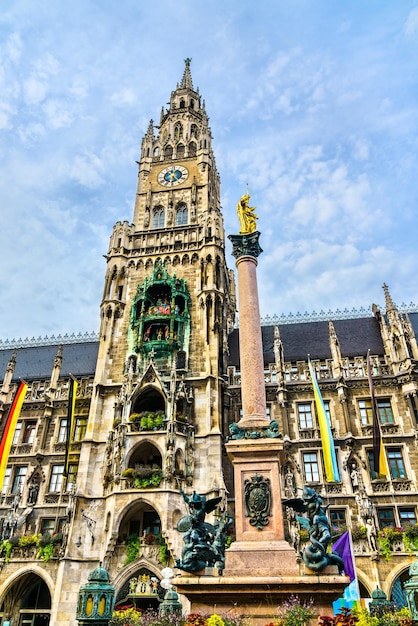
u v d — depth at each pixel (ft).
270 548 55.11
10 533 123.95
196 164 182.39
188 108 209.77
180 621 49.90
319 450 125.08
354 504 115.75
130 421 123.44
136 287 153.07
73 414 140.46
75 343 182.09
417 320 159.12
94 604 47.44
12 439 144.87
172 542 106.11
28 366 171.42
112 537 109.19
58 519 126.62
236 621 45.19
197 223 163.12
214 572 53.83
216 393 128.47
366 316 165.48
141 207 175.73
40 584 128.67
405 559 104.99
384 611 64.95
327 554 52.47
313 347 153.69
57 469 137.59
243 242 80.18
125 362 138.00
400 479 117.50
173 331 138.51
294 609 45.27
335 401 132.57
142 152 192.03
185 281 148.87
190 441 121.19
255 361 69.36
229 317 179.52
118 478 115.75
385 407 129.90
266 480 59.57
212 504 60.64
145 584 105.50
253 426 63.72
